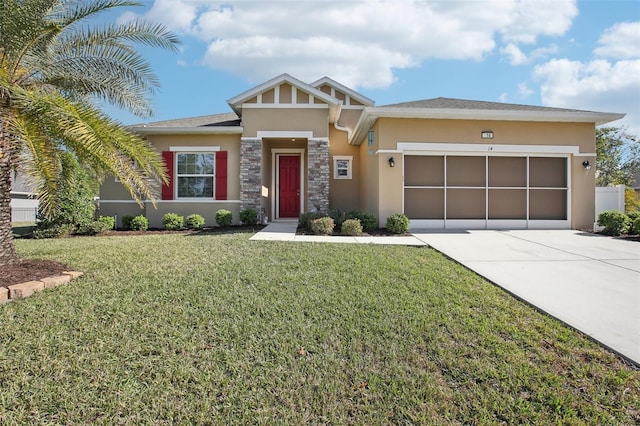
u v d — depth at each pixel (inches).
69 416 97.7
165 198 532.7
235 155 534.6
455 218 463.8
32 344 134.7
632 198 633.0
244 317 161.0
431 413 100.9
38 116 208.1
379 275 226.2
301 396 107.8
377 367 123.6
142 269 237.6
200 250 300.5
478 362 126.3
